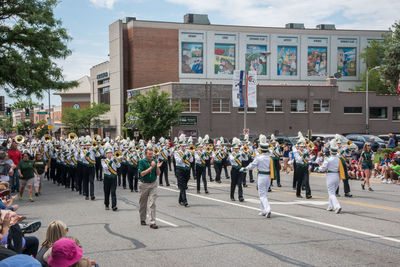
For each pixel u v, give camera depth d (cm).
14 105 5962
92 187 1597
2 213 410
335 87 5359
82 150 1717
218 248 846
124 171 1994
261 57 6494
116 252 823
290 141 3609
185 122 4962
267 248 843
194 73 6288
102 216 1227
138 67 6041
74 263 406
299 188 1592
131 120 4369
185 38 6234
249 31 6450
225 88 5119
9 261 304
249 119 5178
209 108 5059
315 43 6631
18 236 453
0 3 2433
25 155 1586
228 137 5122
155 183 1073
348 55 6712
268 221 1125
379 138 3806
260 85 5194
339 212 1239
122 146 2220
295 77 6594
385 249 830
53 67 2567
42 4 2527
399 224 1071
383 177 2136
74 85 2686
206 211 1294
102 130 6531
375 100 5434
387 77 4519
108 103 6494
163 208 1357
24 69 2377
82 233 997
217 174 2159
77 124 6062
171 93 4956
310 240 907
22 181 1577
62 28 2566
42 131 5778
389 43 4506
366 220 1127
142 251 829
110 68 6309
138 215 1240
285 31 6562
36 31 2483
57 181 2211
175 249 841
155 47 6109
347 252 809
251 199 1555
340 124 5378
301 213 1243
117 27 6050
